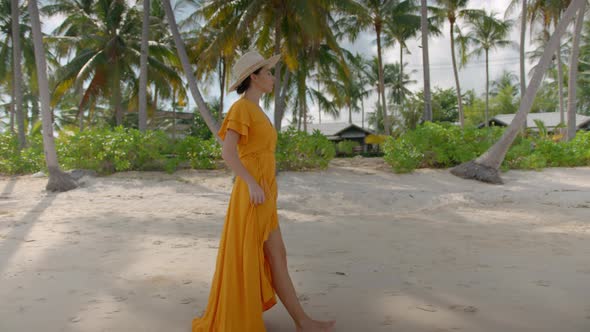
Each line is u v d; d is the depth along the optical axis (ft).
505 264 11.06
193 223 19.36
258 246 6.35
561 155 44.24
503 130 42.29
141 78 49.49
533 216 21.84
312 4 46.34
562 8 65.26
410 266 11.09
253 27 54.34
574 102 57.11
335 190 31.76
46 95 34.47
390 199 28.73
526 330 6.61
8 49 70.79
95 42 65.36
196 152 43.42
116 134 40.34
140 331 6.97
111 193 31.71
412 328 6.86
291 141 40.27
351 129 128.47
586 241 14.47
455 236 15.93
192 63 69.46
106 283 9.69
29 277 10.23
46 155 34.24
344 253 12.91
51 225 18.54
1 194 32.73
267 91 7.03
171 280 9.89
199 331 6.64
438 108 150.61
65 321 7.42
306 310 7.88
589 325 6.72
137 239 15.28
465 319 7.16
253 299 6.18
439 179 36.70
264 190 6.48
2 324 7.31
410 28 84.28
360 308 7.90
